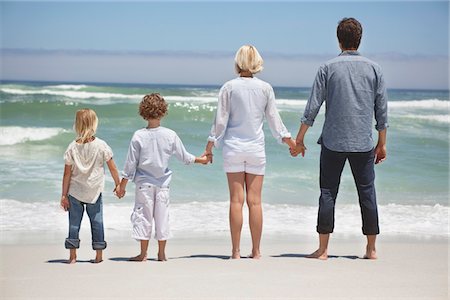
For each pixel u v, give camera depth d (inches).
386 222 320.5
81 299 171.0
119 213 327.3
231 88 229.0
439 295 177.8
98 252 223.6
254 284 187.6
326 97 224.2
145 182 227.3
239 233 233.0
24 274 201.3
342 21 225.3
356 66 221.1
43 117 738.2
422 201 386.0
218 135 232.4
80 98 1003.9
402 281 193.8
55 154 513.7
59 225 300.0
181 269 209.5
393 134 640.4
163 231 227.1
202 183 414.3
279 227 304.7
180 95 1192.2
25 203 348.5
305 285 187.0
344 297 174.7
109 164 224.8
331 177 226.8
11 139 555.2
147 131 228.5
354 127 221.6
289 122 725.3
